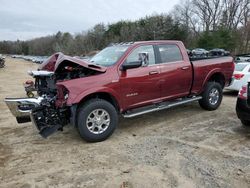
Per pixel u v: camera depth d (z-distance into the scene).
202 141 4.94
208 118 6.37
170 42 6.17
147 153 4.47
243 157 4.26
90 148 4.73
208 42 47.97
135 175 3.77
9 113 7.24
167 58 6.04
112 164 4.11
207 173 3.79
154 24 57.88
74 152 4.58
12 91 11.28
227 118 6.36
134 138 5.18
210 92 6.90
